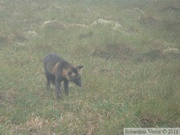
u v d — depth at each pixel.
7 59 11.89
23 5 19.58
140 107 7.73
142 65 12.17
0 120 7.53
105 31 15.25
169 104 8.13
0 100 8.48
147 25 17.98
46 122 7.42
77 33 15.06
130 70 11.48
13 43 13.70
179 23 18.47
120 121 7.27
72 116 7.68
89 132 7.05
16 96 8.84
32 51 12.95
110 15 18.73
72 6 19.98
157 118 7.55
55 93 9.12
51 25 15.72
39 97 8.90
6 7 18.88
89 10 19.61
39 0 21.28
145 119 7.54
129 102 8.50
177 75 11.24
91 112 7.95
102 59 12.52
